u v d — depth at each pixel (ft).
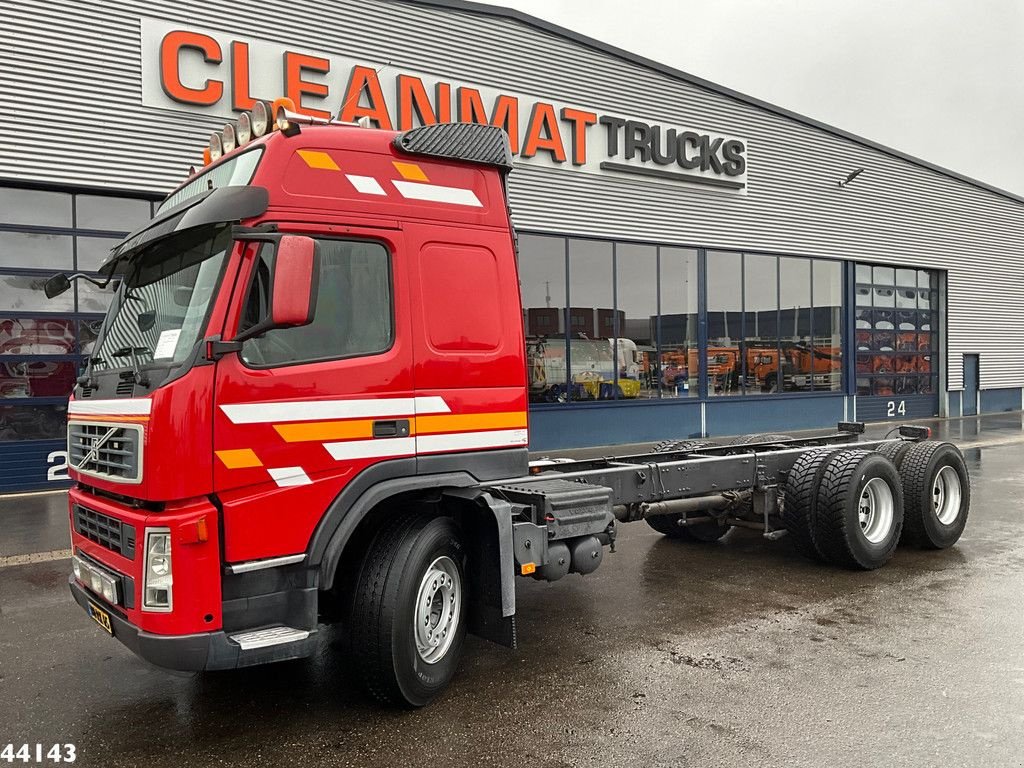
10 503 34.04
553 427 50.67
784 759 10.90
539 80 49.78
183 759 11.32
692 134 56.90
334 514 12.09
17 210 36.70
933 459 22.82
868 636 15.89
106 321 14.02
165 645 10.60
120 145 37.63
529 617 17.62
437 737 11.84
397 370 12.89
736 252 60.70
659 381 55.98
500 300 14.39
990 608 17.63
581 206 51.85
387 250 13.00
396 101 44.45
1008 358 84.07
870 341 72.02
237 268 11.30
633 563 22.47
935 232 76.13
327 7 42.22
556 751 11.30
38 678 14.60
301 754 11.40
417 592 12.75
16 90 35.55
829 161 66.54
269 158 12.01
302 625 11.80
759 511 22.02
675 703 12.84
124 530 11.28
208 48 39.06
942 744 11.25
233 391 11.18
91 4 36.76
